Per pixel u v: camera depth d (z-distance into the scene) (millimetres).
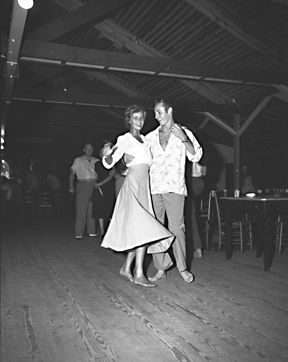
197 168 4680
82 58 6773
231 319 2826
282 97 9812
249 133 13273
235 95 11102
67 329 2652
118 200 3799
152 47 9789
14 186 12789
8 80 7375
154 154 3936
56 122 12695
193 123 13117
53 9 9570
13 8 4023
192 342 2406
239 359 2158
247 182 11641
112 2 6910
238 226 5824
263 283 3916
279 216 5863
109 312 3008
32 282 4016
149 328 2656
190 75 7707
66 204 15961
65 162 19906
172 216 3895
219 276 4242
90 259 5309
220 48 8828
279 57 8008
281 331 2582
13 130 15797
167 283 3918
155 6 8102
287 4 6355
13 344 2404
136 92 12617
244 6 7234
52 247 6375
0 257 5496
